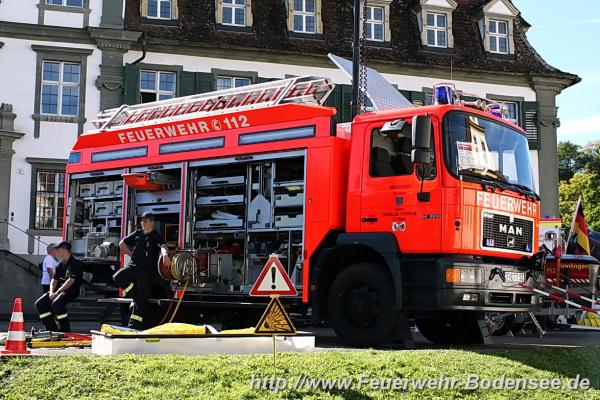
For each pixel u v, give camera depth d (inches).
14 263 908.0
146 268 463.2
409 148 417.7
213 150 499.5
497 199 422.6
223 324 513.7
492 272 410.3
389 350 380.2
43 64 1072.8
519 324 618.5
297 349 380.8
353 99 575.8
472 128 423.8
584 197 2153.1
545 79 1280.8
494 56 1289.4
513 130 452.4
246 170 487.8
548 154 1277.1
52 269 543.5
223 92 536.7
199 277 494.3
